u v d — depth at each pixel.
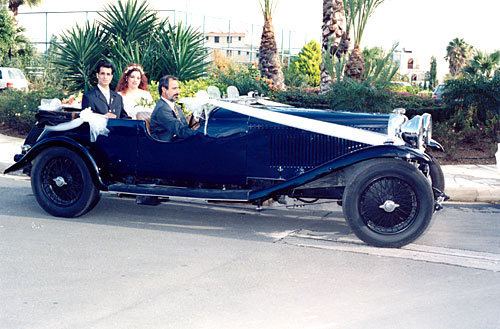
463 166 10.54
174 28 14.66
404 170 5.57
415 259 5.38
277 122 5.93
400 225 5.74
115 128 6.65
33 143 7.26
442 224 6.83
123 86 8.19
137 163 6.62
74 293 4.37
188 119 7.22
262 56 18.45
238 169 6.29
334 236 6.21
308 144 6.11
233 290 4.48
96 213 7.12
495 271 5.06
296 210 7.51
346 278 4.81
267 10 18.25
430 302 4.30
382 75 12.82
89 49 14.58
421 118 5.94
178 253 5.48
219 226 6.60
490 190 8.35
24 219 6.72
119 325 3.80
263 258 5.35
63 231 6.23
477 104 12.75
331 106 12.79
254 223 6.78
